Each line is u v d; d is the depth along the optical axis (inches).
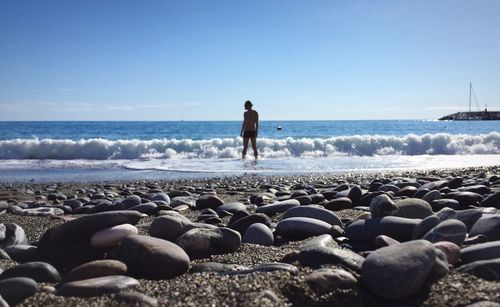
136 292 78.4
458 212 132.3
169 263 93.0
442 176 331.0
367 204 187.0
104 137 1209.4
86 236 110.8
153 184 314.2
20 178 368.5
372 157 542.3
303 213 143.6
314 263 90.9
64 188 302.7
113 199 233.1
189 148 562.3
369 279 79.9
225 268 97.4
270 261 104.7
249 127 512.4
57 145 538.0
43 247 109.6
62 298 77.7
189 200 215.3
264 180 333.7
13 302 78.3
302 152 566.9
